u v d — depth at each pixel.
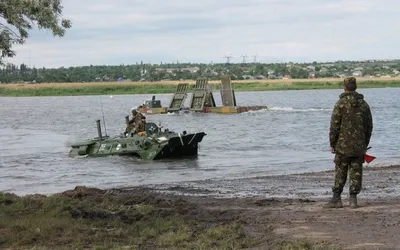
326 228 9.82
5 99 162.25
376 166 21.36
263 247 8.84
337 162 11.33
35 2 10.80
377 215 10.64
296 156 27.83
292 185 16.94
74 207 12.27
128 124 28.44
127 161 26.22
